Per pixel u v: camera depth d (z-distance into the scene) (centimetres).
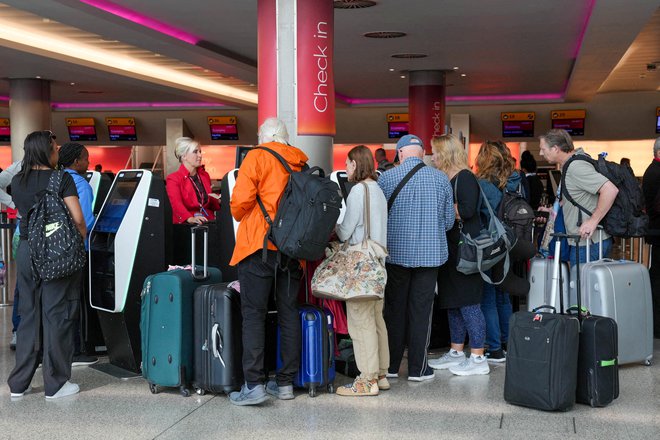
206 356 515
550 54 1477
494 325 618
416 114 1688
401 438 432
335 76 1783
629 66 1695
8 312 890
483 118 2248
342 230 504
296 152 505
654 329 736
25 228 515
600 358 489
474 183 555
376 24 1195
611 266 580
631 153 2334
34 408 496
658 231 722
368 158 521
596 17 1005
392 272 557
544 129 2234
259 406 496
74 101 2369
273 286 530
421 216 543
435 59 1536
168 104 2414
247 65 1537
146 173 583
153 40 1238
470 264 545
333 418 470
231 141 2470
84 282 632
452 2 1045
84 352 637
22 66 1570
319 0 805
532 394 480
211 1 1030
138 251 579
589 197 581
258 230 486
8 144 2503
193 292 527
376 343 521
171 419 470
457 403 502
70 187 510
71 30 1322
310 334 517
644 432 441
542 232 835
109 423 462
